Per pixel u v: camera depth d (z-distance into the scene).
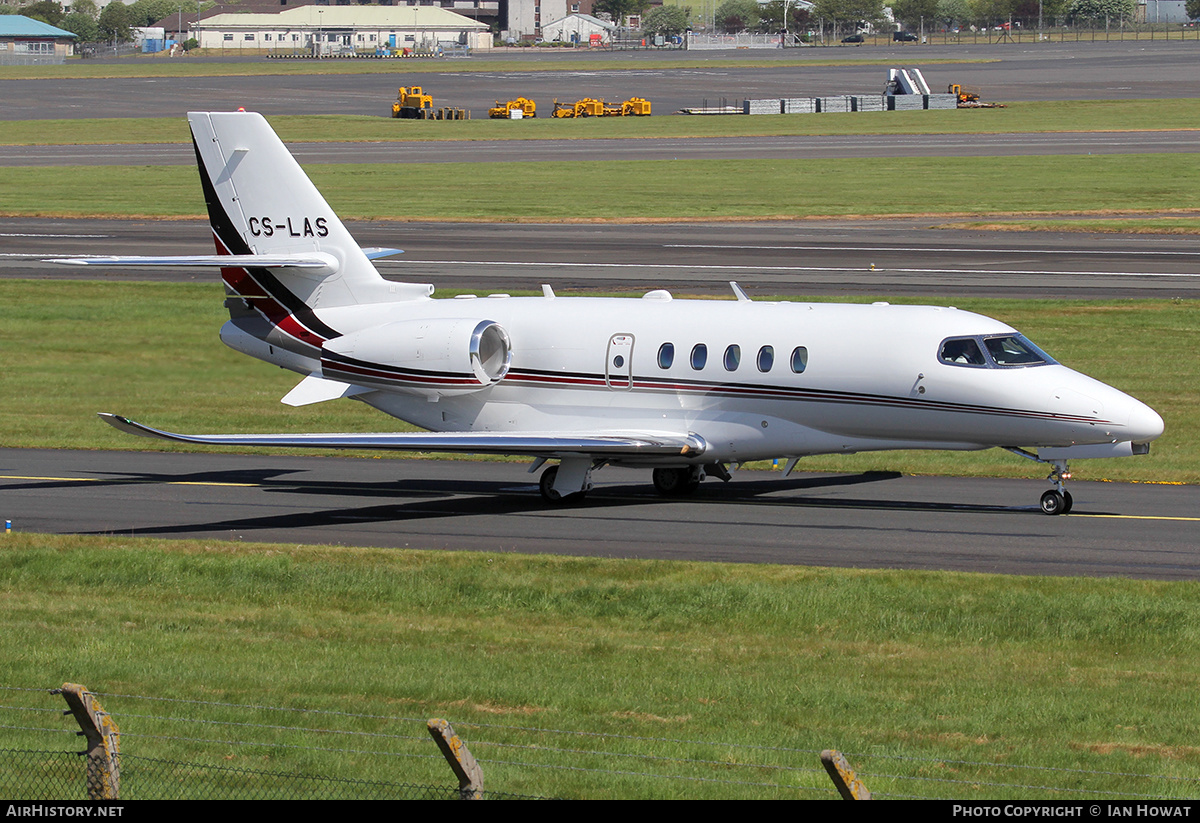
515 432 104.94
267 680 59.25
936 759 48.53
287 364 113.81
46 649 64.69
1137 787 45.91
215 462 120.19
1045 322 170.50
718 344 97.19
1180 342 158.75
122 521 95.94
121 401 144.50
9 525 93.75
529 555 82.50
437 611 71.50
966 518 92.56
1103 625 65.50
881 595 71.19
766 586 73.12
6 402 143.88
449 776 47.41
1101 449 89.62
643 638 66.00
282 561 80.56
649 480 111.38
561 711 54.81
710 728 52.53
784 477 105.31
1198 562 79.12
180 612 71.94
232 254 112.88
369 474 114.44
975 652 62.72
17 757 49.91
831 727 52.50
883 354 92.38
